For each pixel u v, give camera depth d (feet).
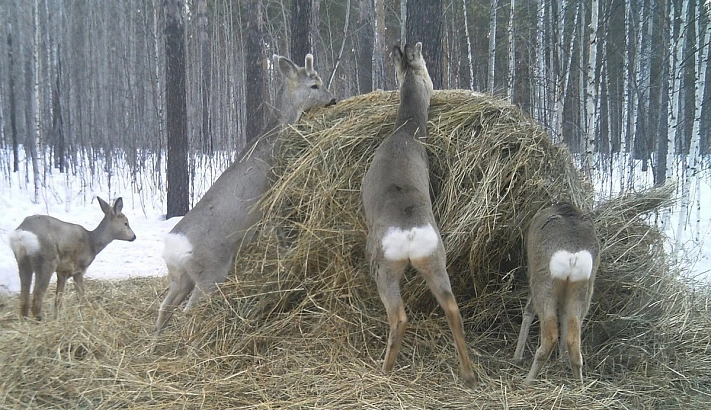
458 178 15.53
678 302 16.12
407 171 14.15
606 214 16.63
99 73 80.28
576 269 12.78
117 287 22.56
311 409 12.12
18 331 15.37
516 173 15.85
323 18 67.67
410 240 12.77
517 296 15.84
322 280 15.71
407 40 26.17
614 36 52.85
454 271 15.74
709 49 34.01
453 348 14.83
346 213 15.72
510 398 12.71
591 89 25.73
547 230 13.56
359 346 14.83
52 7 74.95
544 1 43.04
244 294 16.39
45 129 67.87
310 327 15.48
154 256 28.48
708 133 52.65
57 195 45.06
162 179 54.19
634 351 14.55
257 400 12.66
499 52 55.16
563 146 17.08
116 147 74.49
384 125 16.57
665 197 17.43
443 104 17.21
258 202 17.12
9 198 42.91
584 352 14.70
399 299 13.00
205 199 16.90
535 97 43.39
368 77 49.08
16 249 18.10
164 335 16.33
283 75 19.02
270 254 16.83
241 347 15.05
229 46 70.95
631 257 16.02
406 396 12.67
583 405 12.48
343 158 16.33
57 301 18.90
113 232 22.68
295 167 16.81
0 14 76.38
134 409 12.18
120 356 14.58
